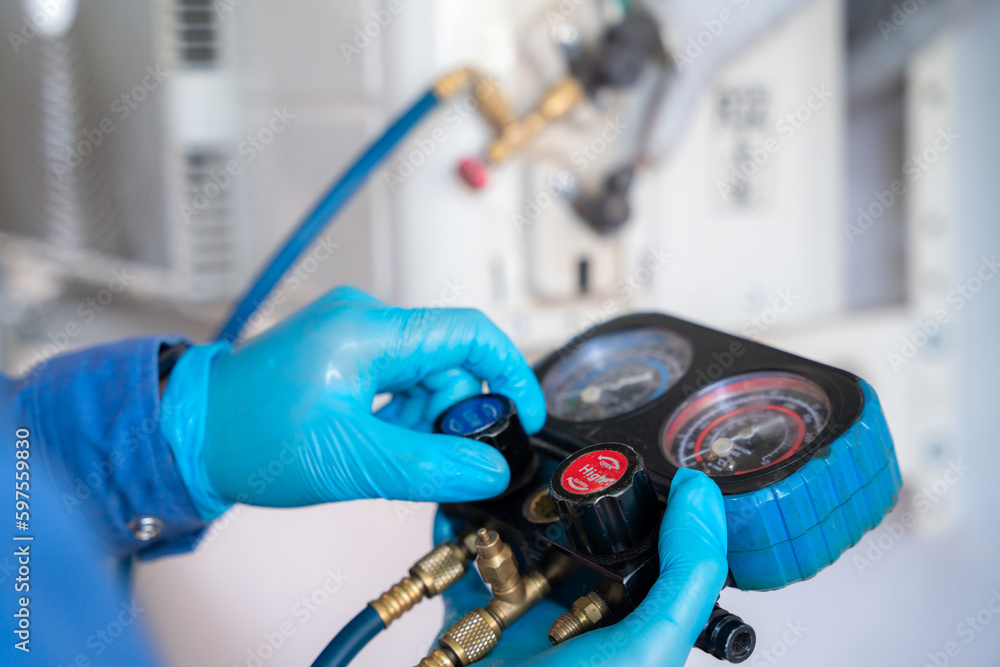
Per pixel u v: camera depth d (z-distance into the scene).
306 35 1.03
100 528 0.62
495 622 0.52
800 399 0.58
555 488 0.50
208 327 1.24
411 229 0.97
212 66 1.14
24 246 1.43
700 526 0.49
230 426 0.61
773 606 1.14
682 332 0.69
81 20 1.16
